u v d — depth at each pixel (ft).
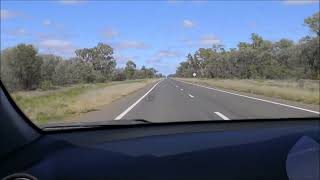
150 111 42.45
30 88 123.34
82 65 206.18
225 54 272.72
